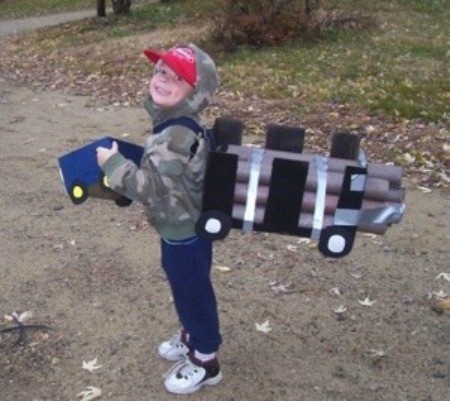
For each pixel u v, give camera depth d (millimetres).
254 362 3408
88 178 2734
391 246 4734
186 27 16188
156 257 4555
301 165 2473
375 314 3861
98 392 3195
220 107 8969
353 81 10273
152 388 3221
